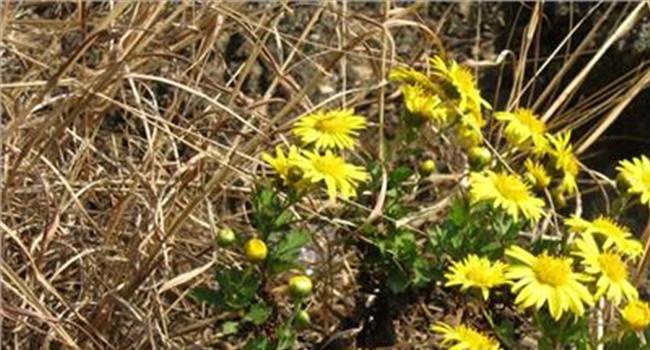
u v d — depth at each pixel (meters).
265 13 0.34
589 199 0.37
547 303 0.26
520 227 0.29
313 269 0.32
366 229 0.29
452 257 0.28
